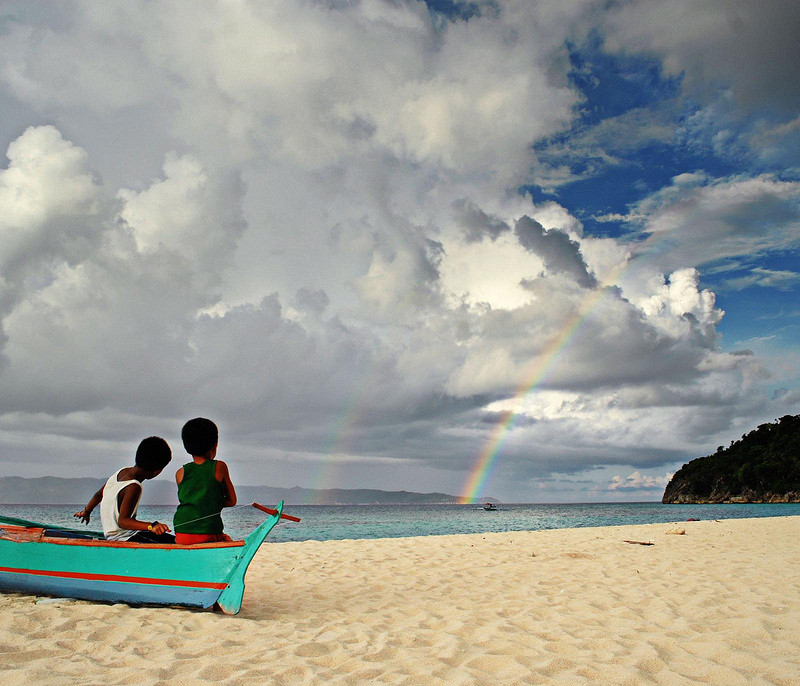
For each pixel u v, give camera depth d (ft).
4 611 17.48
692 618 18.17
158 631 15.84
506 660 13.85
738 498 444.96
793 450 439.22
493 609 19.90
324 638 15.72
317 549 40.16
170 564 18.62
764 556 34.42
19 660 13.26
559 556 35.27
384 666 13.30
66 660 13.30
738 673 12.96
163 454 20.89
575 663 13.67
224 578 18.07
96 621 16.62
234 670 12.82
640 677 12.64
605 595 22.18
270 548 41.14
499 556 35.55
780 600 20.79
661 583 24.71
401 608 20.21
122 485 20.04
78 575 19.53
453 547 41.60
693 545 42.55
